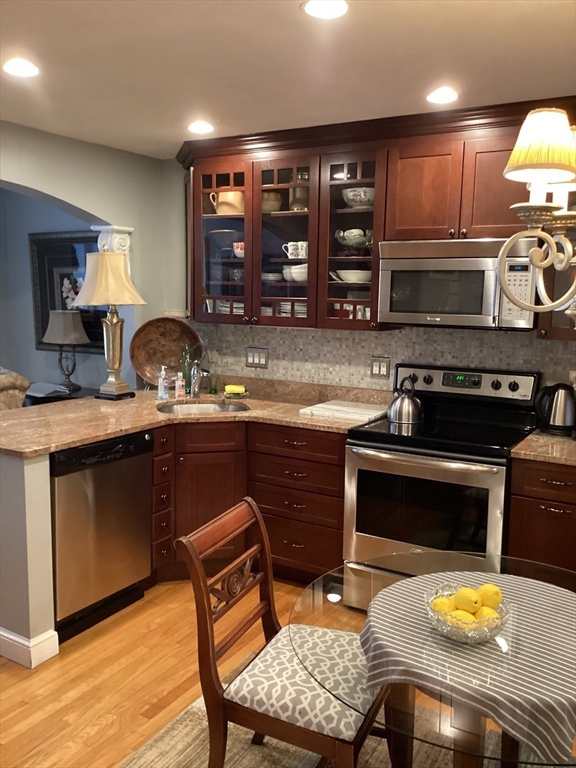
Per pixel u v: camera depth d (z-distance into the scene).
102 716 2.34
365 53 2.26
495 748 1.32
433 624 1.62
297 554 3.33
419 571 2.04
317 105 2.92
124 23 2.04
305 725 1.65
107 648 2.79
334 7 1.90
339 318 3.40
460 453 2.80
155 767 2.10
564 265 1.49
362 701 1.61
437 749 2.16
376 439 3.00
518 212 1.38
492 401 3.29
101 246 4.00
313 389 3.91
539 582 1.91
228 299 3.76
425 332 3.52
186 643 2.84
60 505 2.72
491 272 2.91
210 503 3.43
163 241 4.25
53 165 3.51
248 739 2.26
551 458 2.60
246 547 3.48
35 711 2.36
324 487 3.20
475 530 2.79
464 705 1.34
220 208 3.73
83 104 2.93
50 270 5.21
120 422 3.13
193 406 3.81
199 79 2.57
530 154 1.29
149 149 3.87
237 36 2.12
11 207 5.35
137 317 4.13
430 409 3.44
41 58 2.35
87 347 5.11
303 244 3.49
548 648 1.51
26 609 2.62
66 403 3.63
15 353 5.57
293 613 1.93
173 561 3.43
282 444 3.30
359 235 3.32
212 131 3.43
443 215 3.06
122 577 3.10
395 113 3.03
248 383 4.15
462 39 2.13
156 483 3.26
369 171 3.24
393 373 3.62
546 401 3.03
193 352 4.17
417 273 3.10
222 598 1.86
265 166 3.52
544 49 2.21
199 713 2.36
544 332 2.89
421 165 3.09
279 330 3.99
